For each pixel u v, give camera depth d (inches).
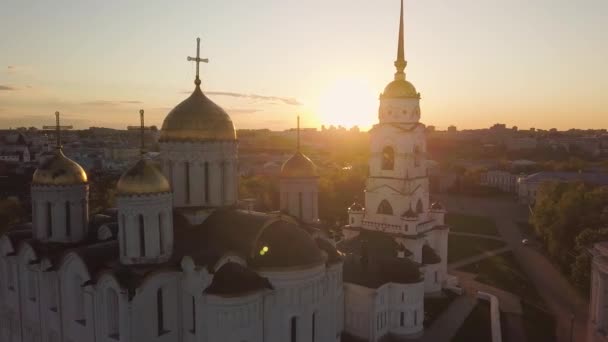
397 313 2544.3
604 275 2266.2
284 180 2586.1
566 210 3939.5
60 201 2176.4
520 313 2832.2
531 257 4239.7
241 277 1743.4
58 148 2256.4
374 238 3115.2
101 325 1779.0
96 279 1781.5
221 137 2106.3
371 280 2476.6
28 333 2193.7
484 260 4079.7
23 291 2207.2
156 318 1754.4
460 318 2765.7
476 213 6717.5
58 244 2178.9
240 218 1977.1
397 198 3161.9
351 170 6929.1
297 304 1827.0
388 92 3216.0
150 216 1781.5
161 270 1754.4
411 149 3164.4
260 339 1770.4
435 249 3312.0
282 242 1866.4
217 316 1679.4
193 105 2091.5
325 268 1990.7
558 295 3238.2
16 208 4158.5
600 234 3245.6
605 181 7047.2
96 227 2377.0
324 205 5689.0
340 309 2416.3
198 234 1973.4
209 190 2113.7
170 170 2082.9
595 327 2317.9
